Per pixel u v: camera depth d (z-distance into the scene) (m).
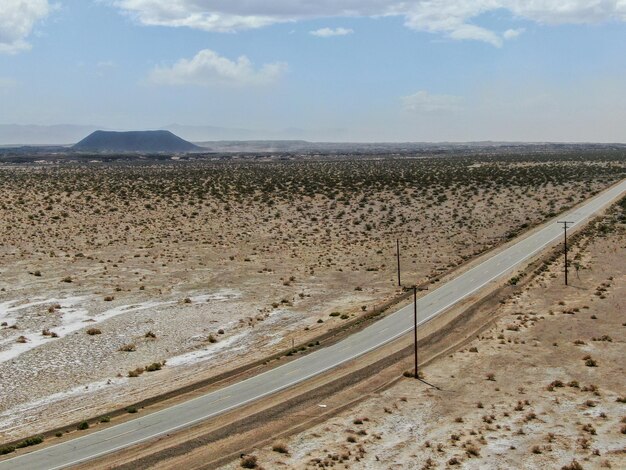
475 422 40.47
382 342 59.09
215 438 39.59
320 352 56.97
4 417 44.34
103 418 43.16
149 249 103.19
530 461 34.81
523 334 59.19
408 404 43.97
